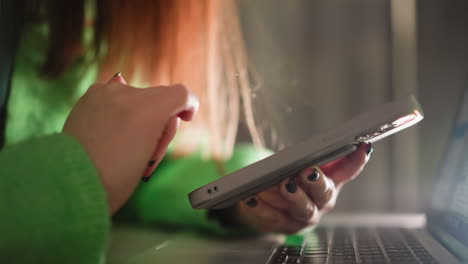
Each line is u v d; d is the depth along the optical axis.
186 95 0.35
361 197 1.67
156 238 0.65
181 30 0.68
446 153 0.83
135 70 0.68
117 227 0.74
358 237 0.65
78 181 0.31
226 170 0.80
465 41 1.61
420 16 1.65
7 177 0.30
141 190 0.79
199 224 0.70
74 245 0.30
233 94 0.85
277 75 1.48
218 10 0.79
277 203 0.60
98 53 0.68
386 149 1.66
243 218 0.66
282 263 0.45
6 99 0.64
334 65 1.69
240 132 0.95
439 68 1.62
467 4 1.61
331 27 1.70
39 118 0.67
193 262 0.48
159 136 0.34
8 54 0.63
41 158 0.31
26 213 0.29
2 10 0.62
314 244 0.58
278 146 1.07
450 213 0.66
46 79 0.67
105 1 0.67
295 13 1.71
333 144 0.44
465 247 0.47
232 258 0.51
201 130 0.83
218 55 0.80
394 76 1.66
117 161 0.33
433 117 1.62
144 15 0.66
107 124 0.34
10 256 0.29
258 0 1.61
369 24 1.69
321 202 0.57
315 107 1.68
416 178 1.62
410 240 0.60
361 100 1.68
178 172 0.81
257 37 1.56
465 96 0.83
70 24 0.67
